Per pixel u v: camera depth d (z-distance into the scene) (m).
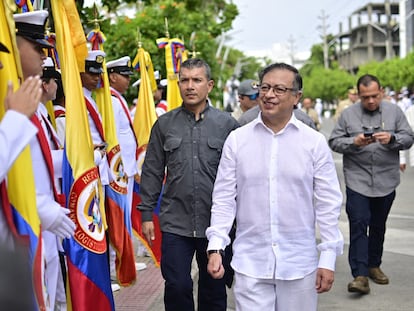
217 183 4.28
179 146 5.14
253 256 4.15
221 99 19.11
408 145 7.25
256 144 4.17
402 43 64.12
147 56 9.06
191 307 5.09
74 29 4.92
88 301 4.62
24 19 3.93
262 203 4.13
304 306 4.16
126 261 6.62
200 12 18.53
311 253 4.17
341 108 19.19
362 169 7.28
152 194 5.29
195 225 5.07
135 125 8.62
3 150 3.06
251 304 4.14
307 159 4.12
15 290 1.71
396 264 8.41
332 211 4.14
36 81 3.24
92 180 4.74
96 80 6.40
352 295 7.15
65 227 4.00
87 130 4.79
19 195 3.63
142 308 6.67
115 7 10.96
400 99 39.59
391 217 11.53
